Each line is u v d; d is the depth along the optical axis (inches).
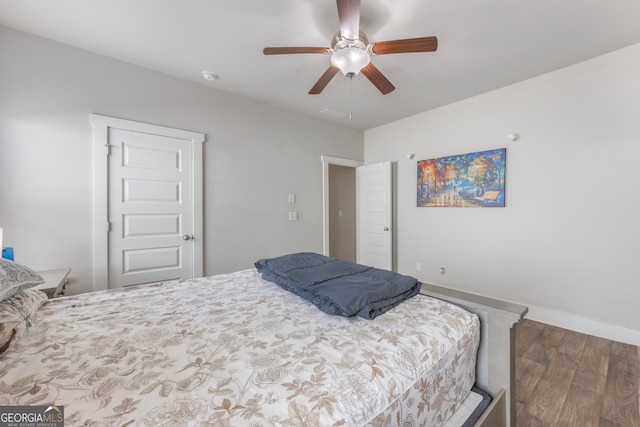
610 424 56.9
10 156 79.7
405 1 67.6
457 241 133.9
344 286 50.8
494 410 43.2
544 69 101.4
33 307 44.5
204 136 114.3
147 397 26.3
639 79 86.3
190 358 33.5
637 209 87.8
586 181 96.8
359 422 26.6
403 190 157.8
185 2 68.8
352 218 210.8
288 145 142.2
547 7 69.7
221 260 120.5
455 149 133.3
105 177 93.4
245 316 46.9
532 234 109.7
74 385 27.9
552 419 58.2
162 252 105.2
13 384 27.7
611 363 78.0
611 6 69.2
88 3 69.3
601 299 94.4
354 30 60.8
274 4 69.2
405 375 32.8
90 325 42.6
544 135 105.7
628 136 88.7
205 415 24.2
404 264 157.8
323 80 83.5
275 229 138.0
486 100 121.8
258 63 97.1
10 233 80.0
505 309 46.8
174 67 100.3
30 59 81.9
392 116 152.5
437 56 91.8
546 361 79.4
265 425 23.5
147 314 47.6
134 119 98.7
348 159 170.2
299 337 39.1
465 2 68.1
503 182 116.4
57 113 85.7
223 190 120.7
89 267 91.0
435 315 46.6
